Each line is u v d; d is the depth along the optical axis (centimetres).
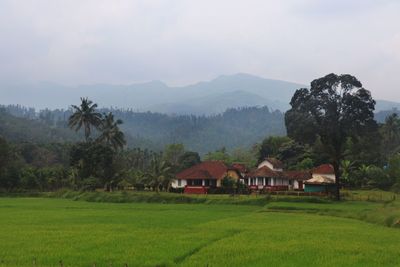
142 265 2711
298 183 11344
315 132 8731
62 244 3359
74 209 6719
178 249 3152
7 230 4147
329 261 2839
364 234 4062
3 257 2911
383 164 13500
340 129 8688
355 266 2712
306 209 6794
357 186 11688
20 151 15038
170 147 16875
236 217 5600
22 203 8012
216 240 3625
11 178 11006
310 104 8694
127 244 3359
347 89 8681
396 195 9269
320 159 13238
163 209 6769
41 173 11681
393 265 2748
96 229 4231
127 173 11369
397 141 15462
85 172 10712
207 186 10075
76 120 11681
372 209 6306
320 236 3891
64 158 16200
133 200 8456
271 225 4678
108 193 8988
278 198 8069
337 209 6675
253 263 2773
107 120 11969
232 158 17425
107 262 2778
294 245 3378
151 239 3594
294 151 14162
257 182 10969
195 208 7006
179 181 10381
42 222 4856
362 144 9456
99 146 10900
